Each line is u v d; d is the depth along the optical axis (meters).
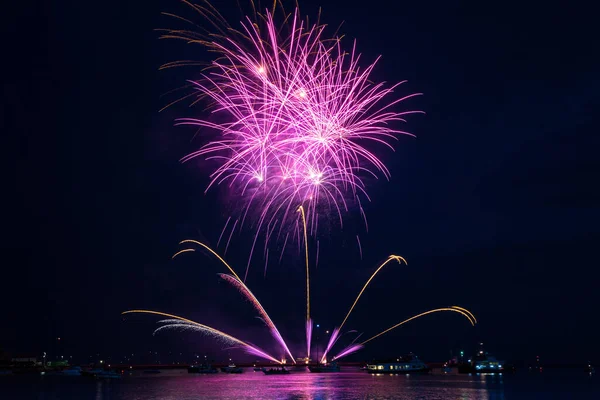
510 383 138.75
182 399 94.88
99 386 132.00
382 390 111.62
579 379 172.00
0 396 103.38
